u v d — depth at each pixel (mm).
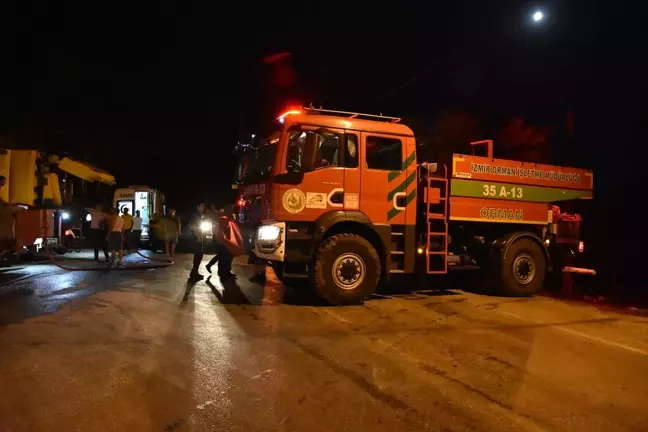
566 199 10984
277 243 8391
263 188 8836
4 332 6594
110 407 4379
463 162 9766
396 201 9062
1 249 11914
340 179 8703
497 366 5805
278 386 4965
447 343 6648
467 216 9820
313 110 8812
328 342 6500
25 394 4613
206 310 8188
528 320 8117
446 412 4520
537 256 10477
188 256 18922
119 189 25641
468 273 10828
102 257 17625
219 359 5703
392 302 9281
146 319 7453
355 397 4766
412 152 9188
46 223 13078
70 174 19297
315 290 8547
